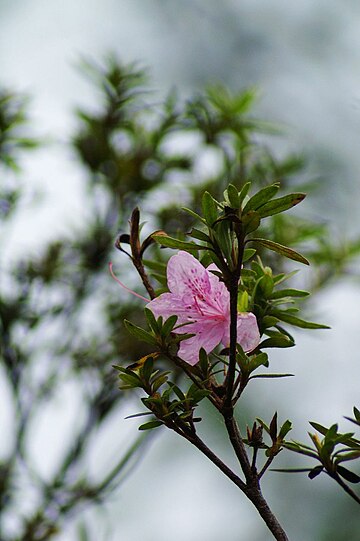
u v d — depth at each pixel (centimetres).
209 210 127
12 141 191
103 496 173
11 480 174
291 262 179
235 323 127
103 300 185
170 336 130
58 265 185
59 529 173
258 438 129
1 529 173
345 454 129
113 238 188
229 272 127
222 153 191
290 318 131
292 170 188
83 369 178
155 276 135
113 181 190
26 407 177
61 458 177
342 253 184
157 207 187
